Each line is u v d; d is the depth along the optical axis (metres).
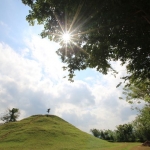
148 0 6.86
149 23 7.22
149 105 25.12
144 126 54.22
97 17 7.93
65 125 55.12
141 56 9.81
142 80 12.07
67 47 10.82
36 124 51.25
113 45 9.57
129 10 7.36
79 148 30.83
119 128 62.66
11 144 31.67
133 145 35.91
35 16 9.86
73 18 8.33
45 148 29.50
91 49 10.15
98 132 68.81
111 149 29.70
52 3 8.59
